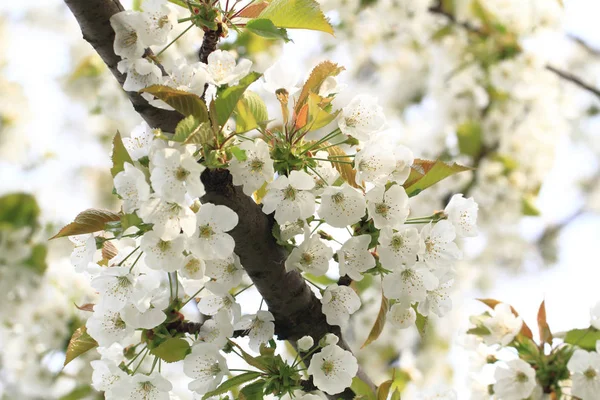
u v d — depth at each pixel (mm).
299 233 1576
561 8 2576
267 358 1572
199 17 1562
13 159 2316
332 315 1601
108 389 1597
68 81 2578
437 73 2697
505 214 2600
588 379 1636
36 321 2010
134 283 1553
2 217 2020
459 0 2631
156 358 1583
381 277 1594
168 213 1518
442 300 1606
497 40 2568
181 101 1523
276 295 1609
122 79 1576
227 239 1540
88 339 1608
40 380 2018
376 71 3098
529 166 2607
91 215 1555
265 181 1569
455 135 2654
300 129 1571
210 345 1569
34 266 2010
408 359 2447
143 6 1544
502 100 2617
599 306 1665
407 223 1611
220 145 1543
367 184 1600
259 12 1595
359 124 1590
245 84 1531
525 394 1652
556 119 2721
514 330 1677
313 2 1580
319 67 1568
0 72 2389
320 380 1575
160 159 1505
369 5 2807
